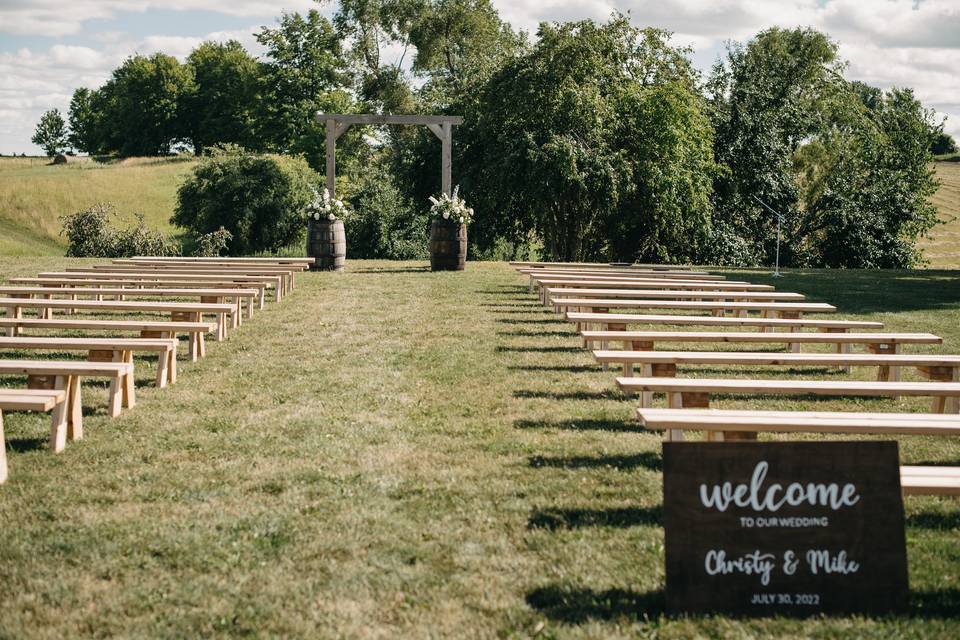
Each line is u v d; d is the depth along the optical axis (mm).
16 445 6336
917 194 40875
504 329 12008
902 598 3893
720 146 37188
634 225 33812
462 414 7406
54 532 4793
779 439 6648
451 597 4102
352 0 51688
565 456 6207
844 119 40906
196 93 83312
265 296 15516
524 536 4793
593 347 10516
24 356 9914
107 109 87250
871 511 3916
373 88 54719
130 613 3936
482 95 33031
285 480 5656
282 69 61031
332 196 23891
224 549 4594
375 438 6629
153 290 11969
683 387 6566
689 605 3883
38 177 61156
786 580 3896
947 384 6941
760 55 40219
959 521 5086
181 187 51969
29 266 20000
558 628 3811
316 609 3979
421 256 44812
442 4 50125
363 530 4859
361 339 11094
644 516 5090
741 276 21547
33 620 3873
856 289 18359
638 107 31062
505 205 32875
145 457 6109
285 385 8422
